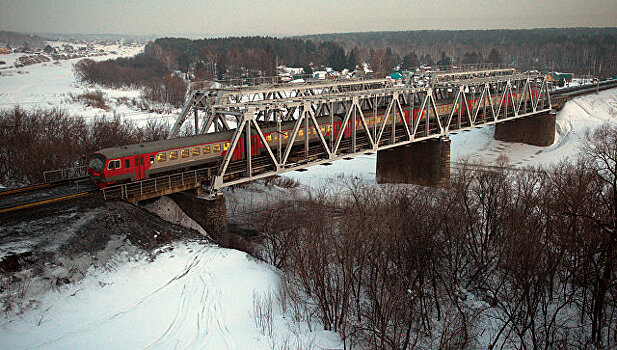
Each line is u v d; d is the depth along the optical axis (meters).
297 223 42.84
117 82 173.62
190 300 31.81
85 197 37.41
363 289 37.31
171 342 27.95
